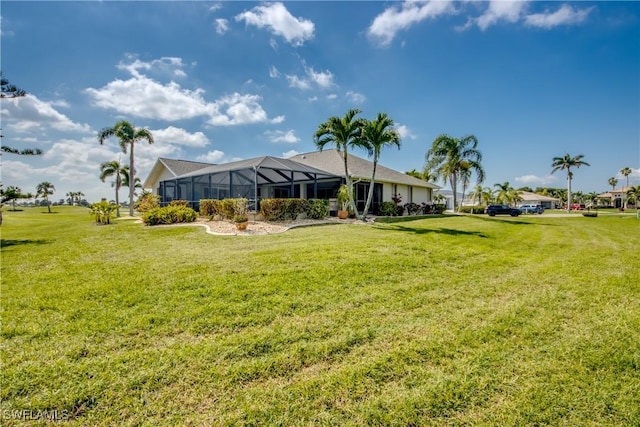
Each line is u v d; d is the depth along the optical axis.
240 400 2.34
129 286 4.79
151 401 2.31
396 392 2.43
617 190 74.69
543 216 32.47
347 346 3.13
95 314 3.81
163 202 24.25
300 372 2.70
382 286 5.00
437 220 19.05
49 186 52.53
